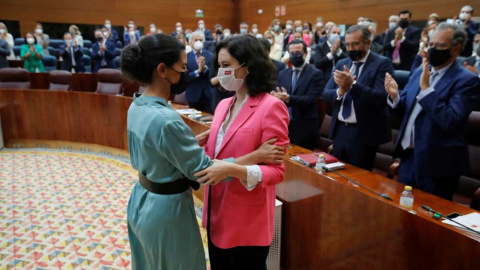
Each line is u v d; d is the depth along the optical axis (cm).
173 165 118
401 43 519
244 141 130
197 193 329
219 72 131
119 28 1170
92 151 479
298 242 204
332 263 181
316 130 295
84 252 243
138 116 119
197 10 1277
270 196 142
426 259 134
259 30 1250
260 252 140
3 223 281
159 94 124
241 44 128
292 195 206
